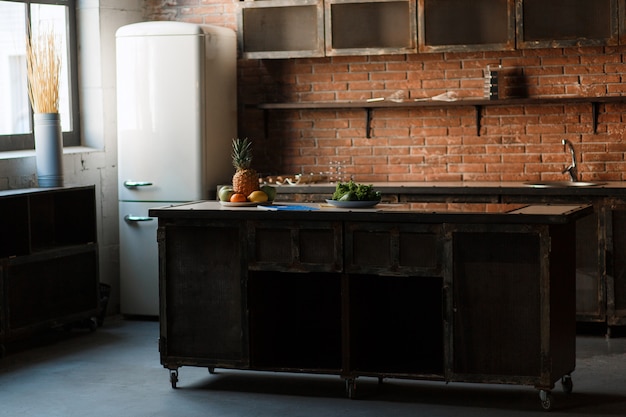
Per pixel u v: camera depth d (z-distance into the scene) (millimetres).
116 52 8281
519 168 8180
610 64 7930
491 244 5426
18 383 6250
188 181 8117
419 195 7668
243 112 8727
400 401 5672
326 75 8547
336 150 8578
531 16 7770
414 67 8336
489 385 6004
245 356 5898
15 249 7152
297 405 5629
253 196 6137
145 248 8273
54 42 7895
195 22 8836
